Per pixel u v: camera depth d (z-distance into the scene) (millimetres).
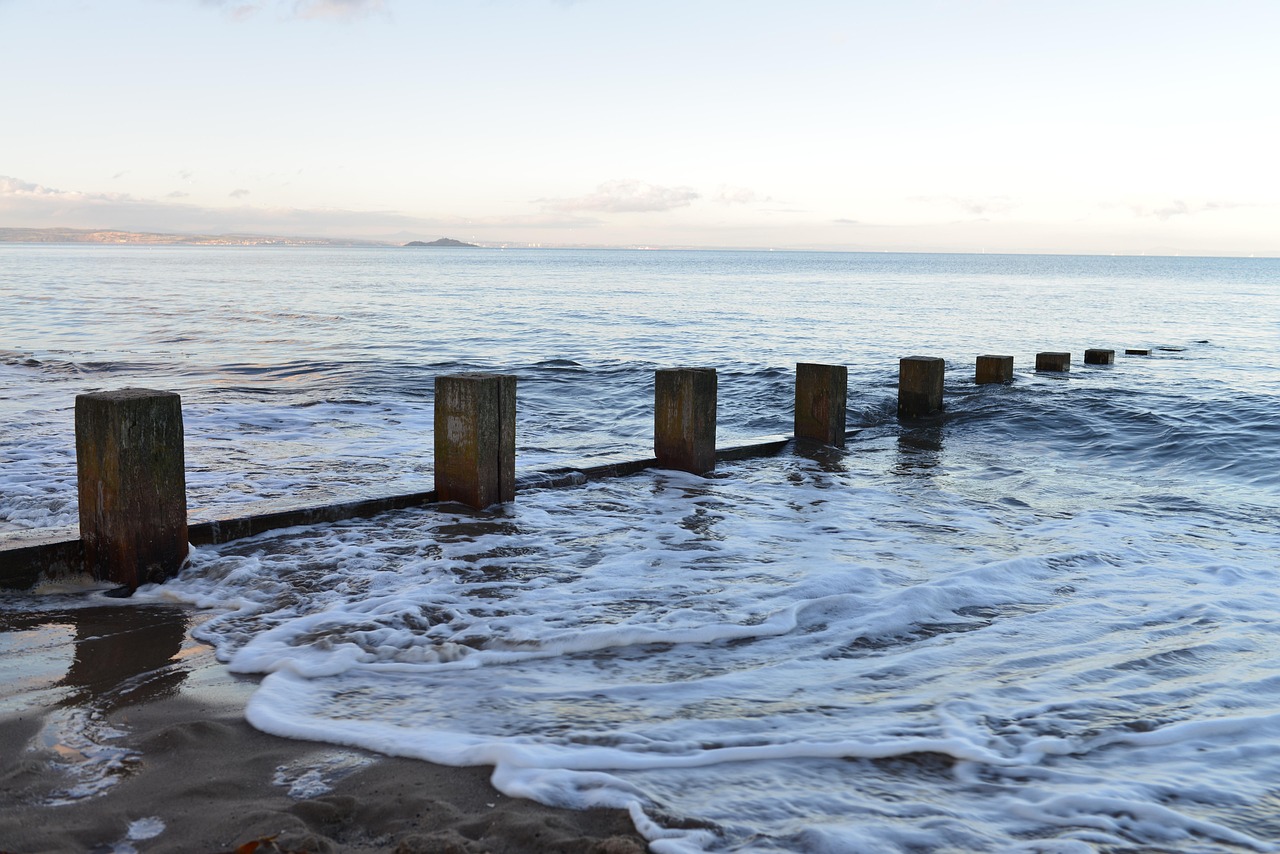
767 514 8570
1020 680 4836
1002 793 3648
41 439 11133
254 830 3176
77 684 4547
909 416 14195
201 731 3990
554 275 103062
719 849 3154
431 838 3107
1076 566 7199
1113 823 3436
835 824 3357
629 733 4055
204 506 7902
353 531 7441
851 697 4566
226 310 38812
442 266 142375
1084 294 70375
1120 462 11977
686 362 22328
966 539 7930
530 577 6465
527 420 14938
